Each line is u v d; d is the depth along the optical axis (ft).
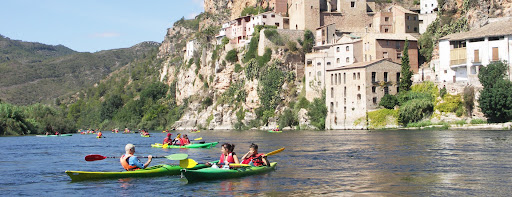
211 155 211.00
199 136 438.40
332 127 462.60
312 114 491.31
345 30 577.43
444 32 467.52
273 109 549.95
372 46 482.69
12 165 188.14
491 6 440.86
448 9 481.46
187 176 130.52
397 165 159.63
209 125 636.48
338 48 502.79
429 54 479.82
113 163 185.37
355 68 435.94
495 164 156.97
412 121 403.54
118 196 117.91
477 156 178.70
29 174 158.92
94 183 133.90
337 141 277.23
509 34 365.20
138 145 309.83
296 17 599.16
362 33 563.07
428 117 397.60
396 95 429.38
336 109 458.50
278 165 164.55
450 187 120.26
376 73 430.61
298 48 570.87
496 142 233.14
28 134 565.94
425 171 145.59
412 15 538.88
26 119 585.22
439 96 396.78
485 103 350.23
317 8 577.84
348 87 444.55
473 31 402.52
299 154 201.98
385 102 423.23
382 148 220.84
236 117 595.88
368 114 425.69
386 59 434.30
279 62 559.38
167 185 129.18
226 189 122.42
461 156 179.93
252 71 585.63
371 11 608.19
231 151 146.41
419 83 418.92
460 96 380.99
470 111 375.66
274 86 554.05
